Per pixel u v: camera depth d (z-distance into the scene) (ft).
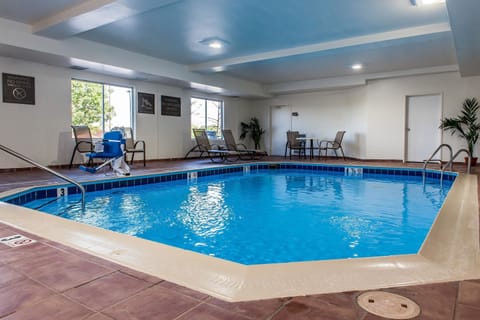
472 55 19.54
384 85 29.43
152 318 3.62
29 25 17.15
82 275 4.75
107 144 18.35
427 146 28.04
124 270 4.93
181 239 9.43
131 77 25.12
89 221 11.21
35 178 16.74
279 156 37.55
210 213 12.47
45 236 6.62
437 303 3.89
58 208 13.07
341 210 12.90
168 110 29.48
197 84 28.17
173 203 14.23
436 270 4.90
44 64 20.80
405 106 28.50
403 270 4.89
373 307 3.82
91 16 14.53
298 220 11.44
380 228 10.41
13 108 19.61
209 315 3.67
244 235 9.78
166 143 29.50
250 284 4.43
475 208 9.57
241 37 18.98
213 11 15.08
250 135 39.52
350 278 4.61
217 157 34.19
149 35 18.75
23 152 20.12
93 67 21.56
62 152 21.98
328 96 34.65
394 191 17.20
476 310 3.72
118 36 18.95
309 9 14.84
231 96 36.29
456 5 12.37
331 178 22.58
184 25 16.94
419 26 16.92
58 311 3.77
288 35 18.45
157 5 13.17
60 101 21.75
